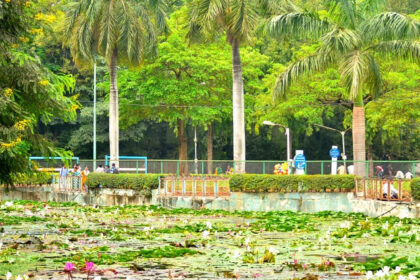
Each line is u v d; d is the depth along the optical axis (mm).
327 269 11125
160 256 12781
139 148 69125
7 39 18375
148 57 42219
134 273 10758
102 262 11945
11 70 18656
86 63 40625
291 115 54469
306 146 67250
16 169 19172
